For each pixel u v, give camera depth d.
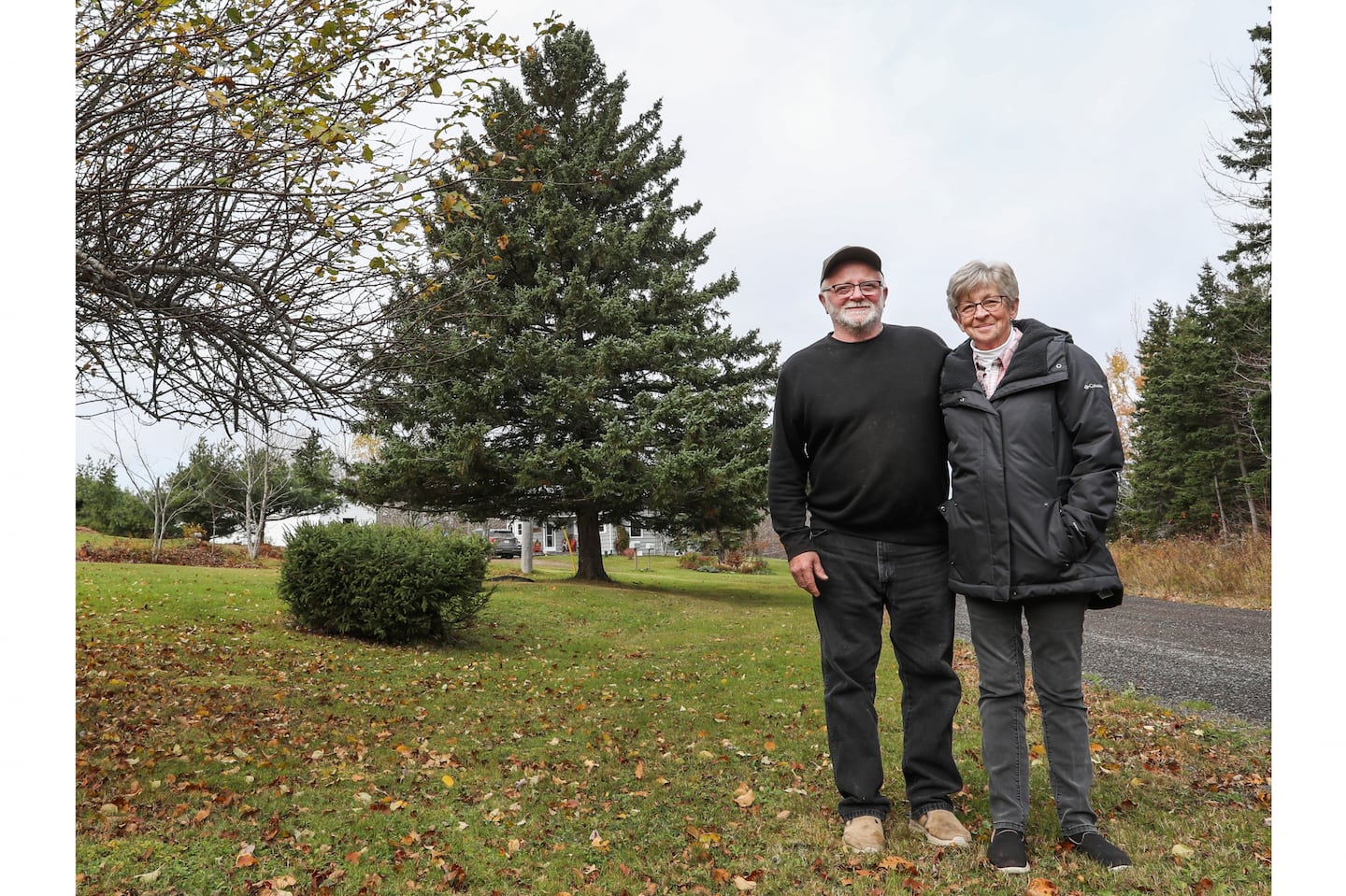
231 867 2.63
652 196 17.97
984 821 2.95
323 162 3.69
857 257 2.96
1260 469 22.56
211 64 3.57
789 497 3.09
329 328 4.30
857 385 2.91
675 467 14.14
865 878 2.47
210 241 3.91
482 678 7.08
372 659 7.80
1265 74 17.59
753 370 18.25
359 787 3.59
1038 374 2.68
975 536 2.71
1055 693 2.68
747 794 3.32
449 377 13.78
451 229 11.80
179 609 9.98
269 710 5.20
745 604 15.02
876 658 2.96
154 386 4.24
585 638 10.41
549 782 3.70
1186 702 5.19
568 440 15.51
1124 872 2.41
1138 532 30.55
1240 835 2.70
